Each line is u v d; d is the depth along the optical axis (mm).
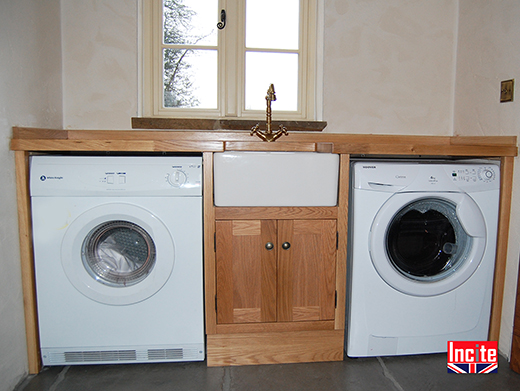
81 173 1320
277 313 1411
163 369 1417
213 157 1356
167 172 1340
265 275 1391
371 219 1387
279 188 1362
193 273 1379
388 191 1379
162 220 1353
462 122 1917
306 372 1403
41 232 1329
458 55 1955
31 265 1354
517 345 1406
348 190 1413
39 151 1449
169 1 1977
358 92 1971
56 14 1738
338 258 1414
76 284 1334
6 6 1288
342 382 1342
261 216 1371
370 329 1444
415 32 1976
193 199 1354
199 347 1425
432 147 1402
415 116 2004
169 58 1996
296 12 2047
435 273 1485
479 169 1440
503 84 1589
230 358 1440
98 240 1397
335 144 1358
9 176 1288
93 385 1313
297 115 2055
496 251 1500
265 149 1350
